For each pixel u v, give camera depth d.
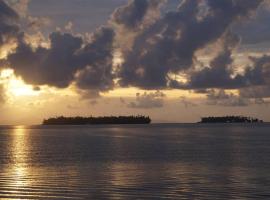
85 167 40.66
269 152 58.47
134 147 72.19
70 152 61.41
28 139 111.31
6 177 33.28
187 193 26.42
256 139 99.75
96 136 129.88
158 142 89.19
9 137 127.06
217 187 28.11
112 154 56.91
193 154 55.91
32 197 25.27
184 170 37.62
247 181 30.78
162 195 25.78
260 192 26.59
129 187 28.38
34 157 53.00
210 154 55.66
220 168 39.12
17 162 46.38
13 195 25.80
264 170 37.38
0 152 62.22
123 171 37.09
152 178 32.25
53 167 40.91
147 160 47.50
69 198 25.09
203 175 34.00
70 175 34.47
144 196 25.56
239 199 24.78
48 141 98.56
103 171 37.16
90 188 27.97
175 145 77.25
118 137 120.00
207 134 140.38
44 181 30.95
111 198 25.09
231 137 112.75
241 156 52.12
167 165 42.03
